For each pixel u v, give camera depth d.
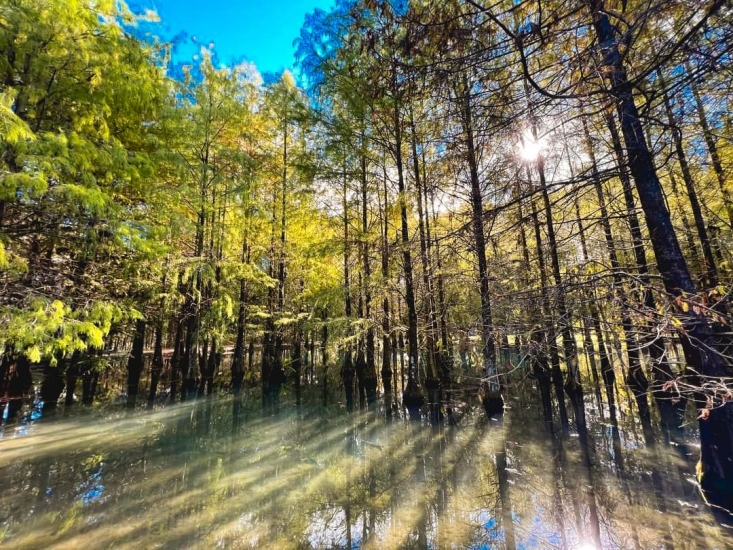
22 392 9.98
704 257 5.34
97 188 5.19
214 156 12.50
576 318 3.20
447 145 4.36
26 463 5.57
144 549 3.52
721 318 2.53
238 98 12.50
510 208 3.99
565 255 4.19
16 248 5.83
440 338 8.09
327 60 8.77
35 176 4.37
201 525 4.02
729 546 3.47
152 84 7.27
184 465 5.74
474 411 9.15
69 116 6.08
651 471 5.28
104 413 8.84
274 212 14.15
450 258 5.07
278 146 14.75
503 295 3.61
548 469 5.52
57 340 4.79
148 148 8.55
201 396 11.42
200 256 10.93
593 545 3.62
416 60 3.12
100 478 5.14
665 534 3.72
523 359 3.44
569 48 3.34
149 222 7.84
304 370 18.64
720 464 4.04
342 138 10.72
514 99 3.16
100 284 7.79
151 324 13.22
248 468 5.69
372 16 3.07
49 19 5.27
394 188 11.57
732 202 5.63
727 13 2.47
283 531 3.94
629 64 3.02
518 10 2.86
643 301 3.09
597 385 12.04
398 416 8.97
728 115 3.53
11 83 5.53
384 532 3.94
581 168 4.57
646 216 3.95
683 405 8.12
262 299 16.12
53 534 3.74
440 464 5.84
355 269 12.27
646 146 3.89
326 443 6.96
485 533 3.90
